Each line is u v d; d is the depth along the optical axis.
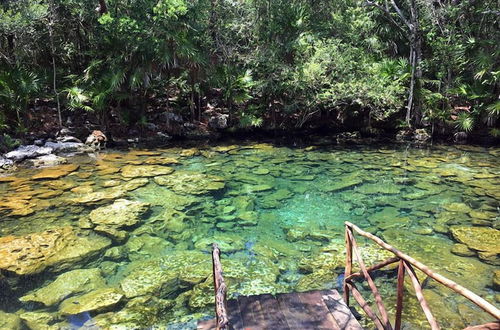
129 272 5.02
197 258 5.36
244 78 13.73
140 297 4.41
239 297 3.83
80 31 13.59
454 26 13.77
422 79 13.65
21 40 11.88
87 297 4.36
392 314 4.07
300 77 13.27
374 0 14.17
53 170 9.27
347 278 3.89
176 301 4.36
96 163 9.98
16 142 11.02
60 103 12.91
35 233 5.88
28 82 11.31
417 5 14.27
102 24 12.41
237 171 9.46
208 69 13.96
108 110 13.51
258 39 14.73
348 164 10.13
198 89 14.31
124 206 6.95
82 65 13.84
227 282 4.74
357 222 6.62
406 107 13.80
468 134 13.25
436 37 14.38
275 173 9.33
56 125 12.74
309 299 3.78
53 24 12.34
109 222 6.34
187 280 4.76
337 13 16.30
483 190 8.04
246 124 13.82
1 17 11.02
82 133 12.48
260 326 3.35
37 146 10.88
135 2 12.73
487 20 13.48
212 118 14.41
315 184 8.53
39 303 4.32
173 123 13.88
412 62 13.75
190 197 7.64
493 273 4.86
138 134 13.10
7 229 6.14
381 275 4.88
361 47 14.72
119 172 9.18
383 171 9.48
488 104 12.72
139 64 12.55
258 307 3.64
